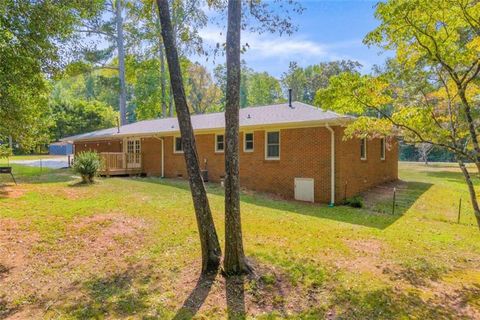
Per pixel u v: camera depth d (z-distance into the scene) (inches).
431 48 230.5
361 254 251.9
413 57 248.5
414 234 313.7
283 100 2074.3
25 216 312.7
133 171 743.7
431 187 627.5
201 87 1936.5
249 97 2148.1
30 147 309.4
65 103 1685.5
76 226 291.9
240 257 204.2
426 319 165.0
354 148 514.3
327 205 460.4
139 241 263.6
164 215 338.0
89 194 438.0
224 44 253.1
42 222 296.7
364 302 180.1
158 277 203.6
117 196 430.3
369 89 256.2
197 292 185.3
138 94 1301.7
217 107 1978.3
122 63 990.4
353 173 510.0
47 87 307.6
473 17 215.6
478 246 282.8
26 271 210.8
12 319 160.1
